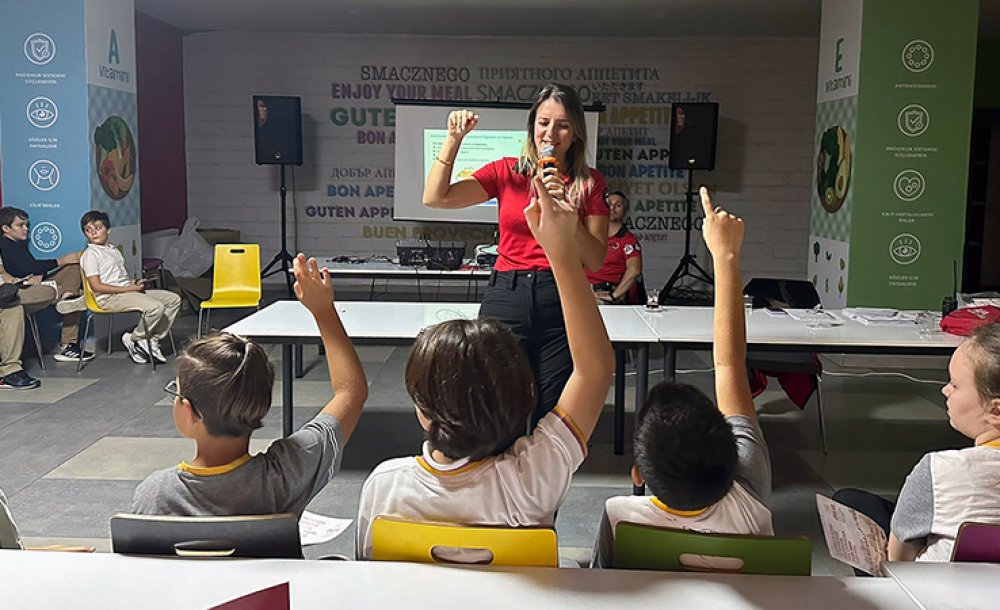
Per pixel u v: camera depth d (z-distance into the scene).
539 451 1.31
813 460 3.97
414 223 9.79
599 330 1.29
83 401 4.82
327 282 1.63
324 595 1.02
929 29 5.91
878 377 5.71
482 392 1.26
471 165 8.88
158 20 8.85
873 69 5.96
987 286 9.23
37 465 3.73
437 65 9.58
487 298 2.93
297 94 9.62
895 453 4.08
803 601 1.02
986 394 1.57
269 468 1.51
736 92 9.52
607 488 3.57
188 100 9.59
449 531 1.20
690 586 1.05
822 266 6.67
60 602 1.00
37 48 5.92
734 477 1.44
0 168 6.02
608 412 4.77
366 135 9.68
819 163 6.72
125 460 3.81
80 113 5.95
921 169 6.03
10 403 4.77
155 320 5.73
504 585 1.05
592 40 9.51
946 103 5.97
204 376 1.48
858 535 1.66
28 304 5.36
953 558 1.21
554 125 2.56
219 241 8.90
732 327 1.52
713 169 9.30
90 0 5.96
